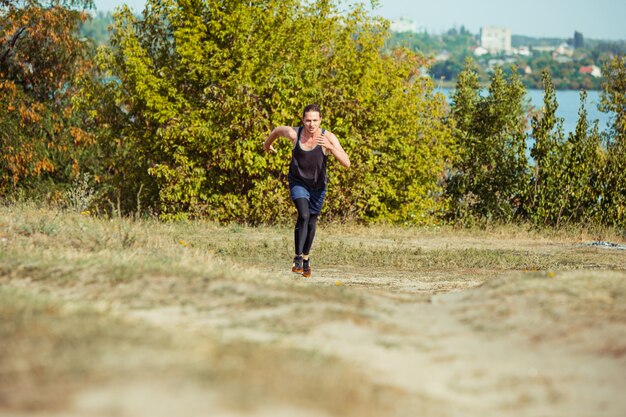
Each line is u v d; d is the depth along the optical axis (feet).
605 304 24.63
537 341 21.97
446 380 19.10
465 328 23.85
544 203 96.63
